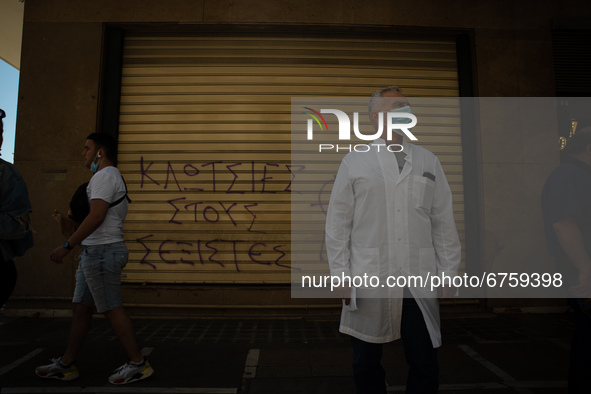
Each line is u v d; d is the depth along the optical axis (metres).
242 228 4.83
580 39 5.23
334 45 5.12
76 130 4.78
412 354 1.88
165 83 5.03
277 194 4.88
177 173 4.90
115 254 2.73
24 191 2.38
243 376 2.90
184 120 4.97
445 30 5.11
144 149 4.94
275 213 4.85
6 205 2.28
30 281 4.62
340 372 2.99
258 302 4.74
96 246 2.69
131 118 4.98
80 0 4.91
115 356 3.29
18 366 3.05
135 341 2.78
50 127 4.78
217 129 4.96
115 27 4.99
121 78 5.04
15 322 4.37
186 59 5.06
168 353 3.39
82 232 2.57
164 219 4.84
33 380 2.77
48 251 4.66
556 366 3.12
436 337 1.88
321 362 3.20
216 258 4.79
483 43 5.10
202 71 5.04
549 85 5.08
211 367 3.08
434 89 5.16
